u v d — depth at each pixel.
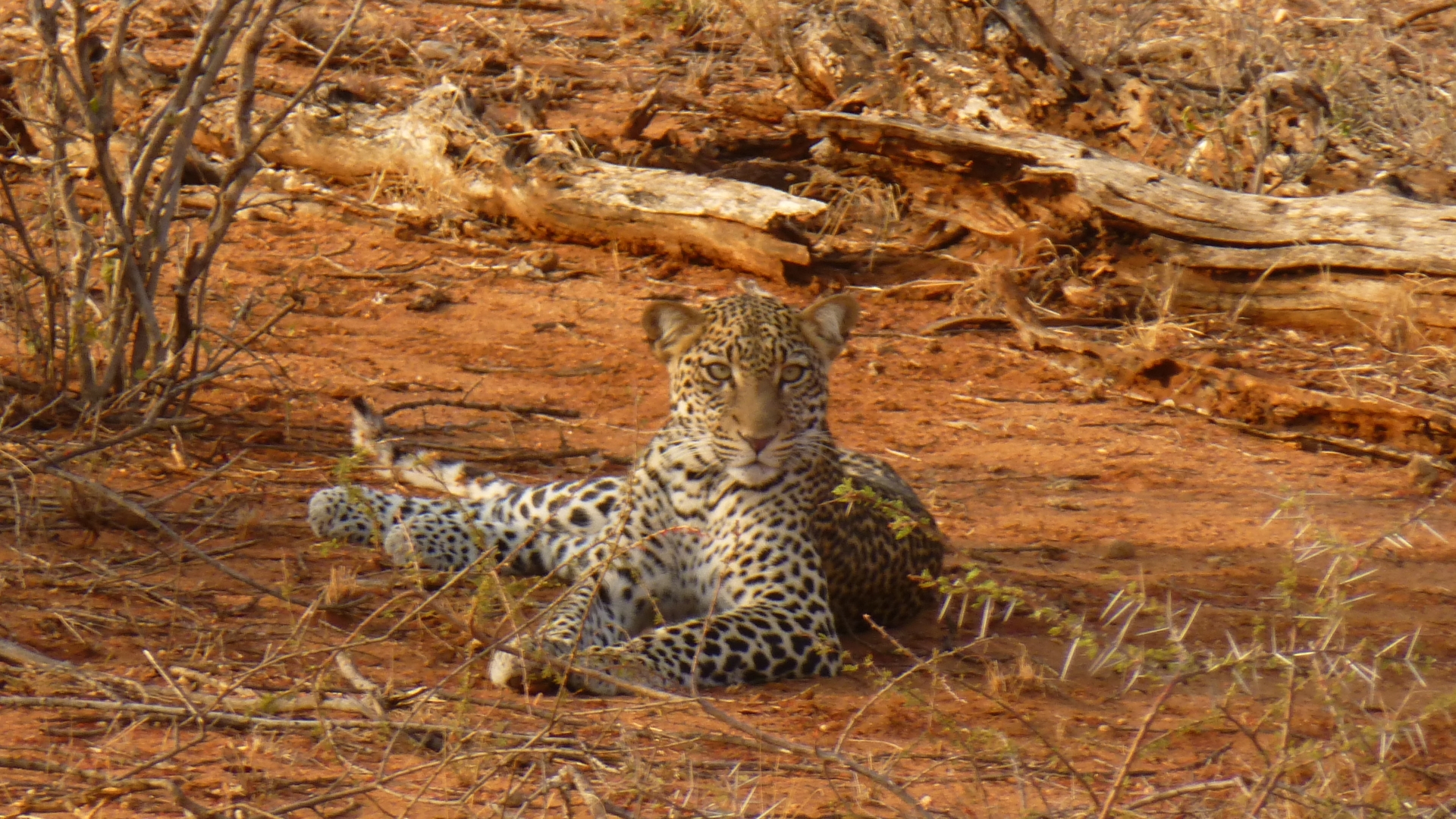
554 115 22.42
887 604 10.15
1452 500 13.46
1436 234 16.81
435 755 6.89
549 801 6.37
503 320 16.36
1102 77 19.88
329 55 11.55
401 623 7.55
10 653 7.47
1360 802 6.13
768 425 9.17
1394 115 21.72
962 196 18.66
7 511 9.70
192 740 6.77
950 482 13.20
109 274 11.54
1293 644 7.70
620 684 7.10
